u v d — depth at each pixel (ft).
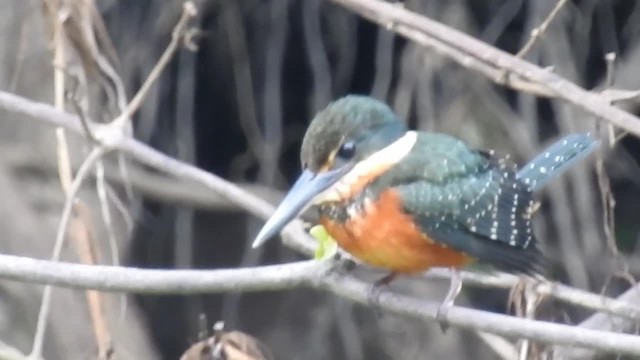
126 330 38.24
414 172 23.71
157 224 45.21
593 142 27.45
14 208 37.55
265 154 42.91
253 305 46.83
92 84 30.91
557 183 41.68
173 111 42.42
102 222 37.22
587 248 42.06
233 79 42.65
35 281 22.61
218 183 27.45
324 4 41.45
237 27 41.52
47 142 37.76
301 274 23.15
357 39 41.68
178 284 22.68
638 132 25.64
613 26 40.52
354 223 23.38
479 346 43.32
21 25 36.55
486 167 24.95
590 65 40.93
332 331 45.80
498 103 40.68
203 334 25.52
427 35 28.25
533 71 26.68
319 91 41.47
